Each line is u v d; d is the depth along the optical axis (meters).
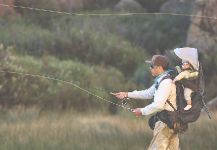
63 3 85.56
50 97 56.97
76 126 40.47
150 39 83.94
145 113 23.80
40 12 81.06
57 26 79.62
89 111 57.41
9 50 62.31
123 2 91.38
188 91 23.80
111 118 49.59
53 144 34.09
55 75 60.34
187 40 74.44
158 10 93.19
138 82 71.44
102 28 83.81
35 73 58.41
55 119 47.09
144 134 36.84
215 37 72.38
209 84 68.75
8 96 54.28
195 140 34.81
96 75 66.56
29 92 56.00
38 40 71.69
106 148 33.62
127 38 84.19
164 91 23.59
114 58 76.69
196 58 24.06
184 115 23.75
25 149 33.41
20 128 39.03
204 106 24.12
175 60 66.31
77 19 84.44
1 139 35.25
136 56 78.38
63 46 74.12
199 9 73.94
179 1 89.00
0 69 55.34
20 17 77.19
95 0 92.19
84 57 74.88
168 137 24.12
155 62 24.14
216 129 38.00
